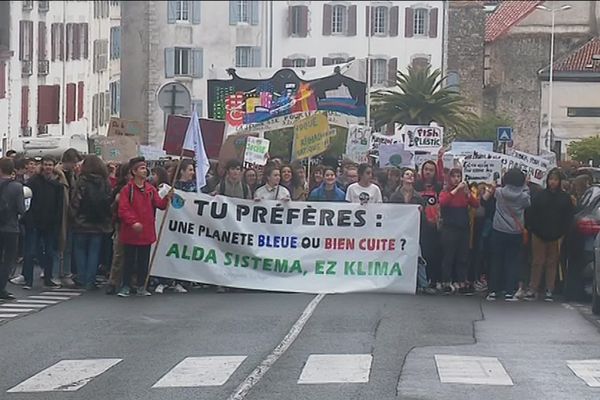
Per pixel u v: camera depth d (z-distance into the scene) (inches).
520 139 2493.8
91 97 2765.7
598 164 1582.2
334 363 539.8
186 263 878.4
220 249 884.0
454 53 3085.6
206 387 484.1
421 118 2504.9
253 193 904.3
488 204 868.0
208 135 1032.8
